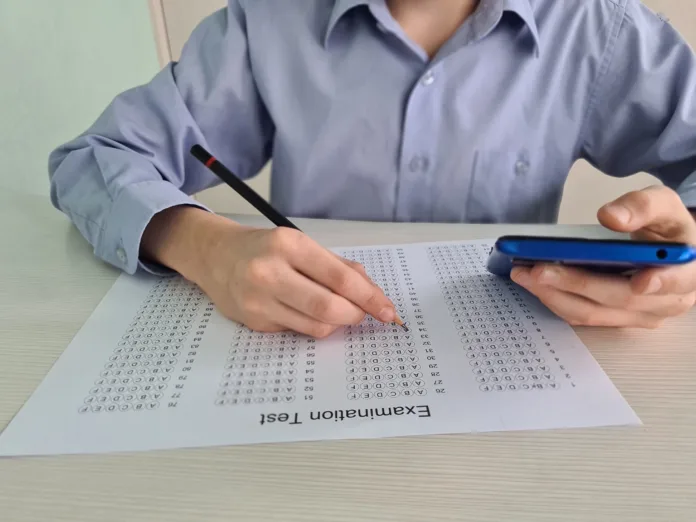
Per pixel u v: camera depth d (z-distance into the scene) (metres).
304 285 0.40
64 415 0.33
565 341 0.39
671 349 0.39
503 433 0.31
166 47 1.41
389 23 0.68
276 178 0.79
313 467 0.29
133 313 0.45
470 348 0.39
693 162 0.70
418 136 0.71
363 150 0.72
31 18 0.89
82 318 0.45
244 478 0.28
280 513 0.26
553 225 0.64
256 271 0.40
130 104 0.70
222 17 0.77
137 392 0.35
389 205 0.74
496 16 0.67
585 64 0.72
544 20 0.72
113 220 0.53
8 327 0.43
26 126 0.89
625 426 0.31
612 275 0.39
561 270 0.38
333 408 0.33
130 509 0.27
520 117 0.72
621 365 0.37
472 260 0.53
